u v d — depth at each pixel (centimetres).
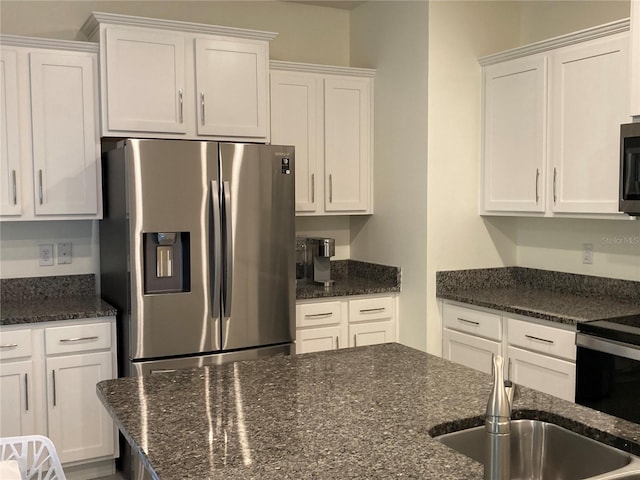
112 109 337
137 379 200
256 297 341
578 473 159
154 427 157
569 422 162
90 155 345
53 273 372
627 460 146
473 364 361
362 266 444
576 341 288
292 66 400
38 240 368
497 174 379
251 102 371
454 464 134
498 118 377
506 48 401
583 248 368
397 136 404
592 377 281
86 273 380
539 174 349
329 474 129
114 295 344
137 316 313
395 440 148
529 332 321
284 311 350
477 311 356
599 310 315
